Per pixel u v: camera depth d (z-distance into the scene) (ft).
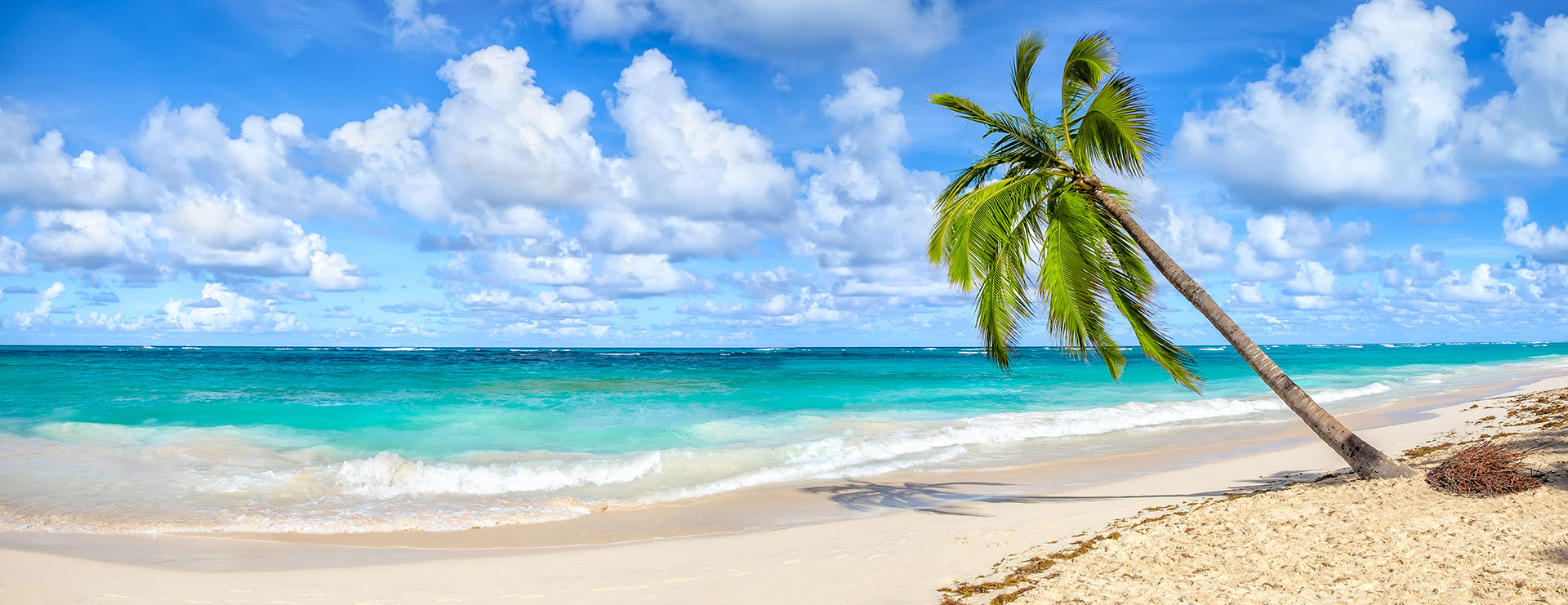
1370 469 27.86
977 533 26.25
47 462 40.70
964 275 27.71
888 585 20.71
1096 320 28.89
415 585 21.61
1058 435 56.95
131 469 39.34
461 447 48.83
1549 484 24.27
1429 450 37.96
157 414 61.82
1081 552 22.44
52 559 22.71
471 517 31.58
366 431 55.16
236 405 68.23
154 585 21.11
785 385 102.83
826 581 21.43
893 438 52.03
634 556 24.90
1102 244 29.73
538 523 30.78
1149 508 29.32
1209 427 60.49
